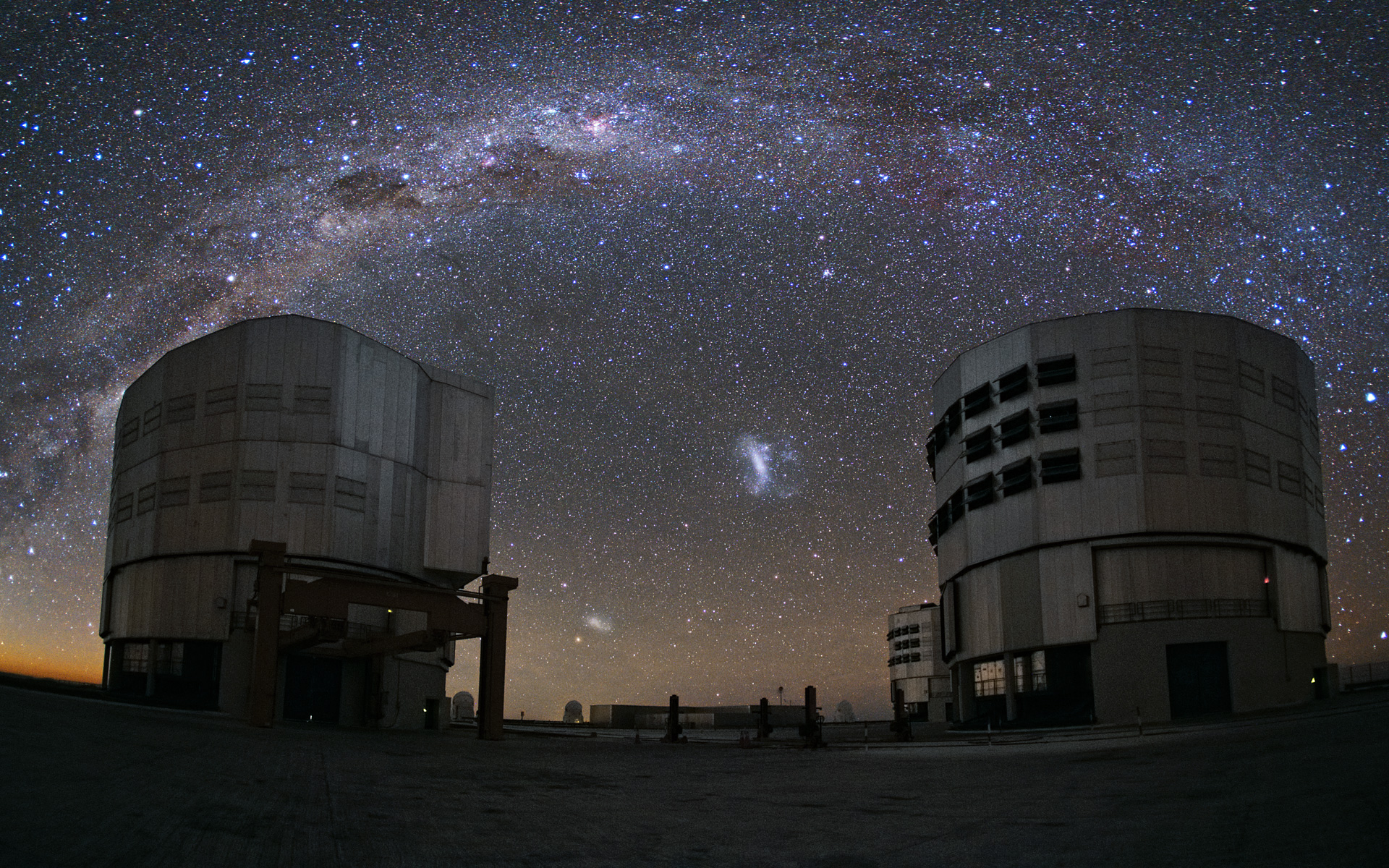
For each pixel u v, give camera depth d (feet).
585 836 43.47
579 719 359.05
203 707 168.76
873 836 43.78
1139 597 184.24
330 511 183.01
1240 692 179.01
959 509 219.61
